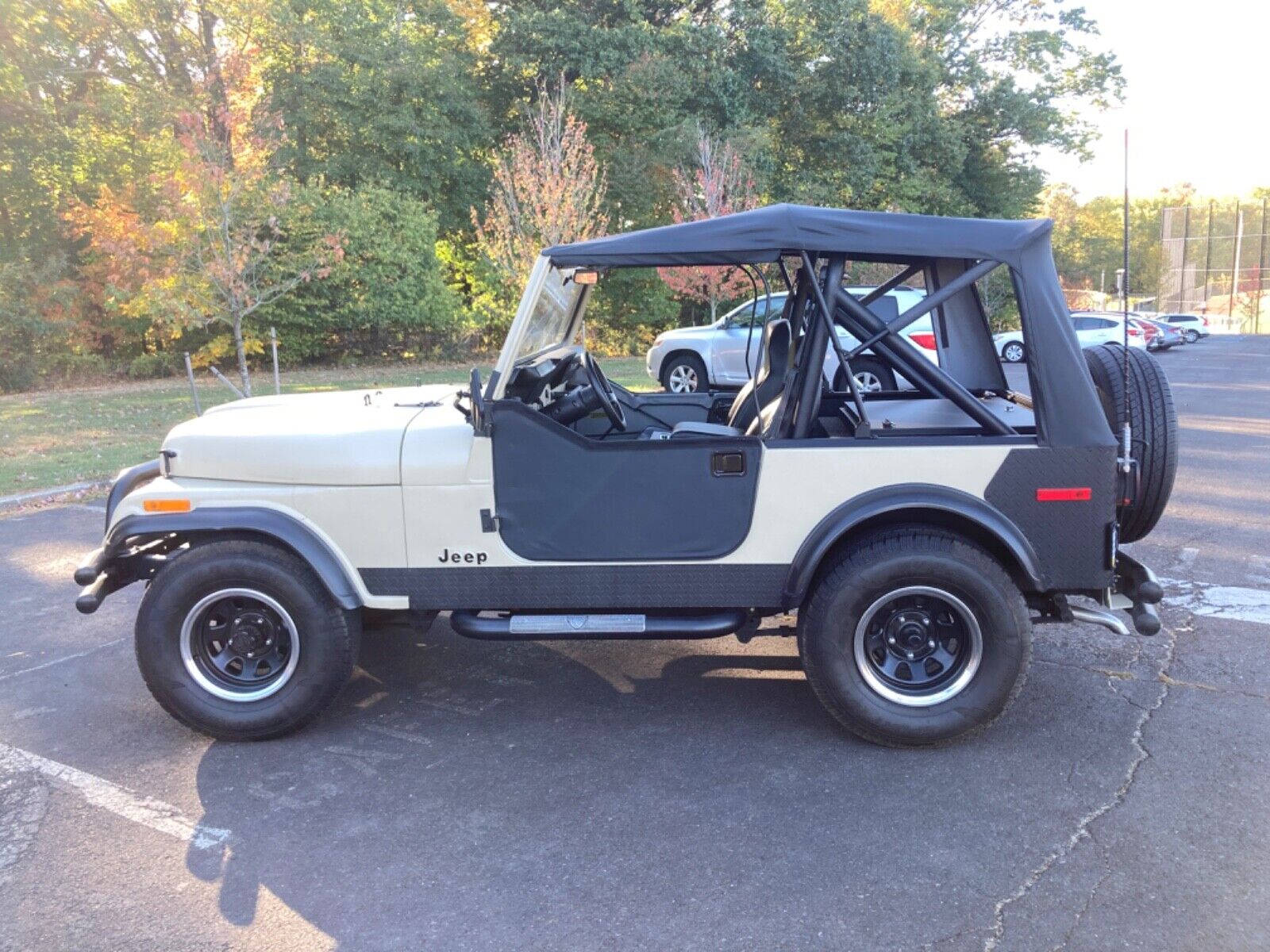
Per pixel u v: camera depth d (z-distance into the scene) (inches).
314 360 955.3
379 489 152.6
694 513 149.4
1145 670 180.2
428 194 1051.3
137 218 692.7
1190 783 138.2
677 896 114.6
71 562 271.7
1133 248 2388.0
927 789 138.6
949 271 181.0
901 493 145.2
